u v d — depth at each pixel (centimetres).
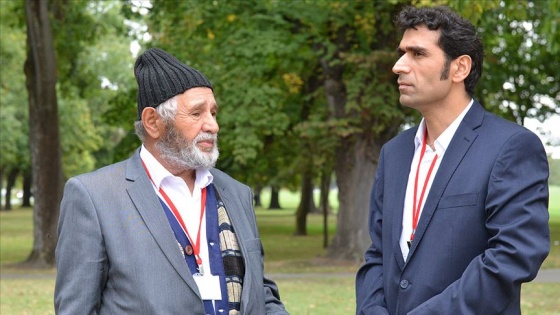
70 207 309
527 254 301
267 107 1823
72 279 303
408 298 321
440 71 326
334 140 1866
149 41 2072
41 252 2002
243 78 1847
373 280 346
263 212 6128
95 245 303
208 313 305
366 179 1953
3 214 5984
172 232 308
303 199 3325
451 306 304
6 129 4022
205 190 326
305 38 1844
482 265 303
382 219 346
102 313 305
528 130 323
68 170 4675
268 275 1802
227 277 313
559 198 11106
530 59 2541
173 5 1934
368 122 1866
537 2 1962
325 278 1719
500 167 315
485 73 2138
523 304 1223
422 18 327
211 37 1950
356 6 1809
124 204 309
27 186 7700
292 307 1225
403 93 332
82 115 4112
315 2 1803
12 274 1867
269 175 3003
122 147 2348
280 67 1955
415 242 322
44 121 1977
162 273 301
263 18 1825
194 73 316
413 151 346
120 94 2275
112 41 3359
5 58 3002
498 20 1767
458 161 323
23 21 2248
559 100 2834
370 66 1742
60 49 2192
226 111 1823
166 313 297
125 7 1989
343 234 2003
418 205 330
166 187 319
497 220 310
